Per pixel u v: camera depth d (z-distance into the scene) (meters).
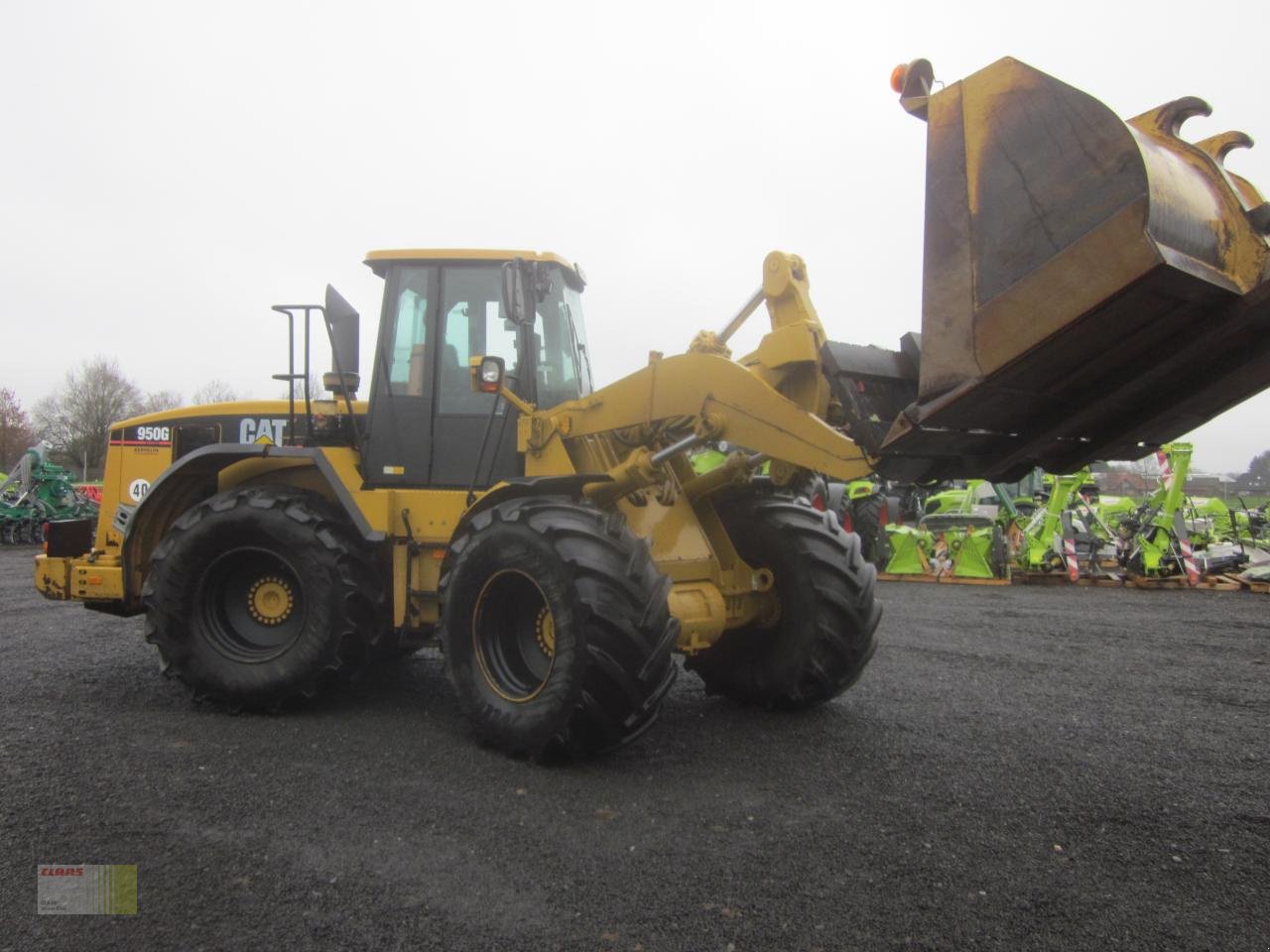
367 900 2.74
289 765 3.97
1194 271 2.80
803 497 5.33
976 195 3.14
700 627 4.32
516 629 4.31
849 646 4.72
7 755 4.03
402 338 5.08
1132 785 3.84
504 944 2.50
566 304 5.25
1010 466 3.74
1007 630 7.96
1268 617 8.84
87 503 21.80
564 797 3.62
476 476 4.77
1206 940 2.56
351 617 4.72
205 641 4.89
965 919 2.67
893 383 3.90
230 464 5.45
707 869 2.98
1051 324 2.96
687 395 4.36
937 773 3.97
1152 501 12.02
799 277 4.34
